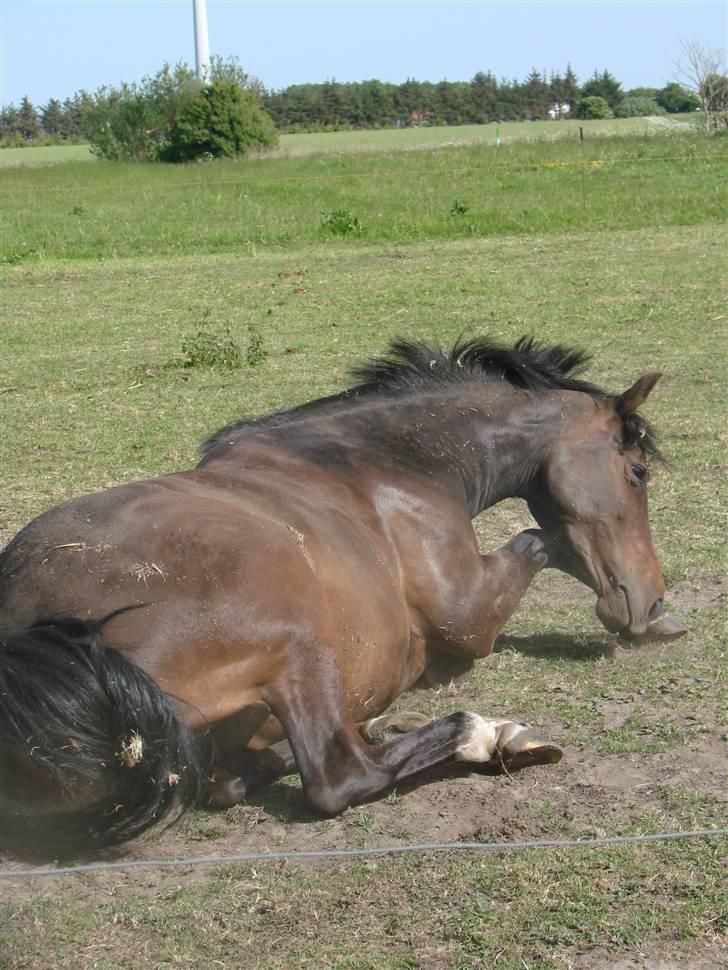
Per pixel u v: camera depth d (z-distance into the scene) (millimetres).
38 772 3533
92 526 3973
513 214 22891
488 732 4266
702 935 3357
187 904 3570
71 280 18938
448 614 4793
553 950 3309
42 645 3490
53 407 10742
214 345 12445
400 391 5160
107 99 44625
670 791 4207
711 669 5352
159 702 3514
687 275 16141
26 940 3410
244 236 22594
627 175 27234
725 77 40469
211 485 4391
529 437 5258
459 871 3705
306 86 101312
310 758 3879
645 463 5461
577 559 5312
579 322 13562
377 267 18562
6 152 69500
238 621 3764
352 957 3301
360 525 4602
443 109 99312
